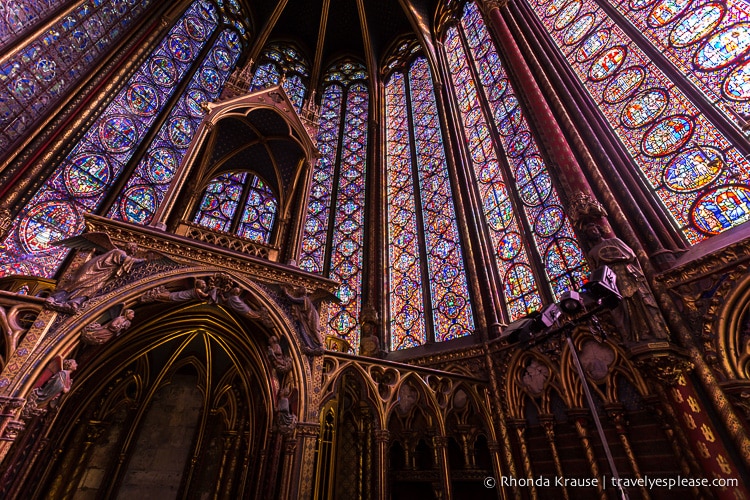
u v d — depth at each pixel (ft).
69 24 28.53
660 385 14.85
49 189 26.13
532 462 19.48
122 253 15.19
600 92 26.53
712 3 21.36
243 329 19.67
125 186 31.19
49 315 13.03
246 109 26.03
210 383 25.57
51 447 18.61
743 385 12.96
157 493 21.48
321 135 51.65
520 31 35.42
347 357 19.06
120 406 22.68
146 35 37.42
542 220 26.53
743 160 17.20
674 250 17.66
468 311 28.14
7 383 11.25
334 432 20.08
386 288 36.40
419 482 23.34
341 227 42.70
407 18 59.36
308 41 63.93
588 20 30.25
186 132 39.01
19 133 24.76
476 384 22.59
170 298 15.83
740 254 14.42
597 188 21.50
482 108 38.68
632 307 15.89
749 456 12.15
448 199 35.94
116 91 32.65
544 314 13.65
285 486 14.16
